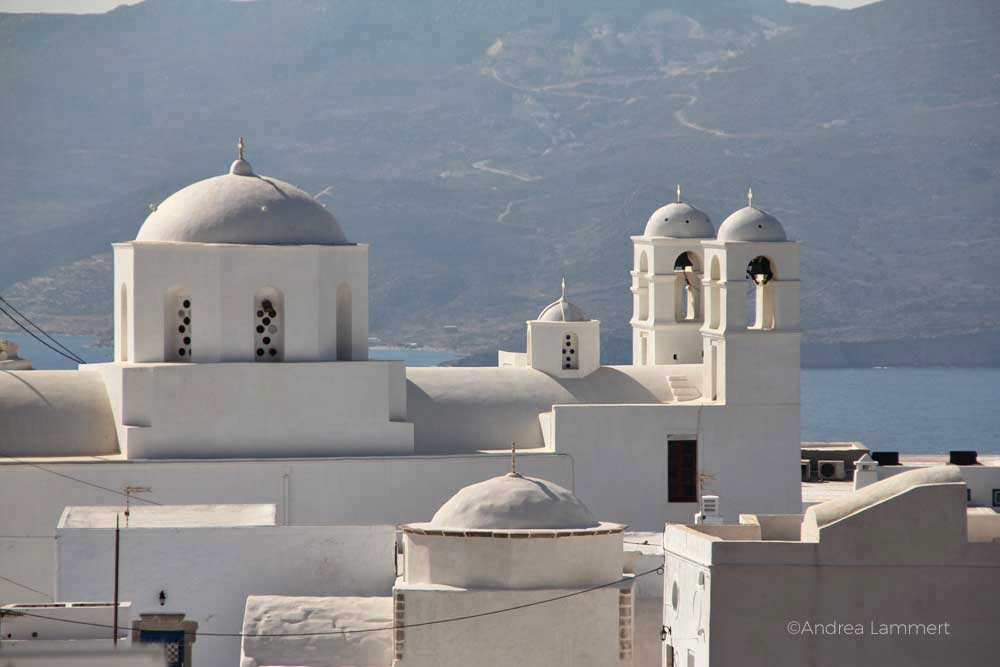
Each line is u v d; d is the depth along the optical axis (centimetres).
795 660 10969
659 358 18350
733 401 16775
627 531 16300
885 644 10975
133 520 14362
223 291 15712
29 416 15750
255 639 13062
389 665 12975
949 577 11000
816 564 10994
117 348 16250
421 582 12888
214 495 15475
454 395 16962
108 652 10562
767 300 17200
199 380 15625
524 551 12719
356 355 16250
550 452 16462
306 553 13762
